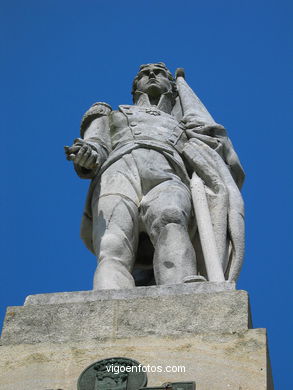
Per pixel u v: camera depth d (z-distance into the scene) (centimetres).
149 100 1014
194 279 725
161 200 809
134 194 834
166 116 944
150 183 838
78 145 842
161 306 702
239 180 916
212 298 700
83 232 857
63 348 688
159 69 1030
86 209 858
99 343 687
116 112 942
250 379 647
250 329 680
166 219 791
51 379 667
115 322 698
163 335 686
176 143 902
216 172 869
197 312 694
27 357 684
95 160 847
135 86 1031
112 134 923
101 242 801
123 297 716
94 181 859
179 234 782
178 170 868
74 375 667
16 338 700
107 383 648
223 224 827
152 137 892
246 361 659
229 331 679
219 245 812
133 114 933
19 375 673
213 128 918
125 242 803
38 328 704
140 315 700
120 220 814
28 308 718
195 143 899
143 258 858
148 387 642
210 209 839
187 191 843
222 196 844
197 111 961
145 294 716
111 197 829
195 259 779
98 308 709
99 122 930
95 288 762
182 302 702
